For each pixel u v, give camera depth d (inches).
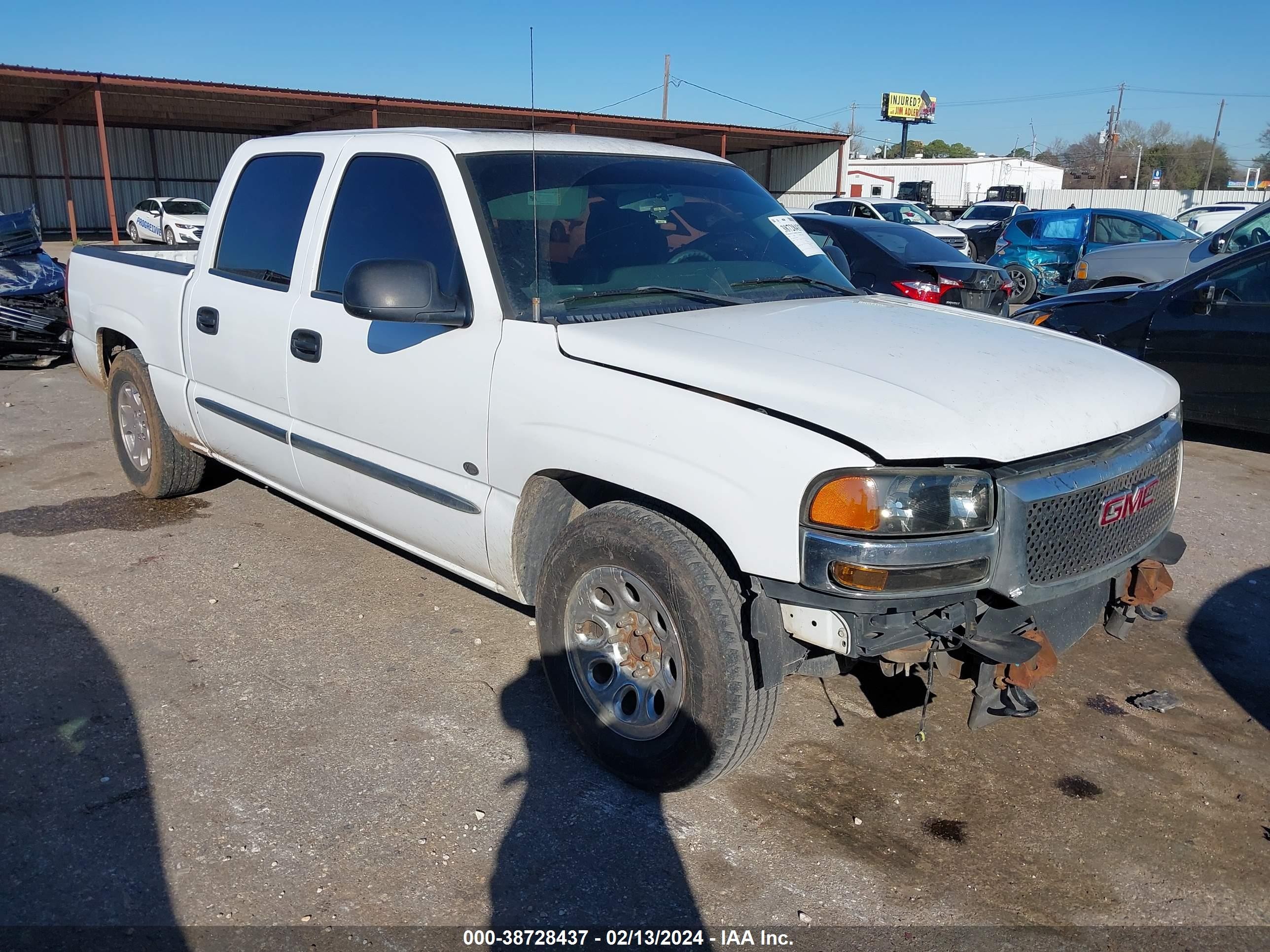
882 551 93.6
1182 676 151.6
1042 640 104.4
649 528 109.0
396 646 154.4
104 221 1365.7
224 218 178.4
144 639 155.7
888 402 98.7
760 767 125.1
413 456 138.5
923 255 402.6
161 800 115.4
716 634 104.5
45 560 186.2
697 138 1311.5
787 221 161.3
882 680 146.9
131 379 208.2
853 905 101.3
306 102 999.0
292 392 157.6
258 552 191.8
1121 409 112.0
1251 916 101.4
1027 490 99.2
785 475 96.6
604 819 113.7
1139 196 1605.6
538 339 119.9
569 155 144.9
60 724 131.0
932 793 120.5
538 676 146.4
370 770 122.0
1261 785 123.8
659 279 135.3
